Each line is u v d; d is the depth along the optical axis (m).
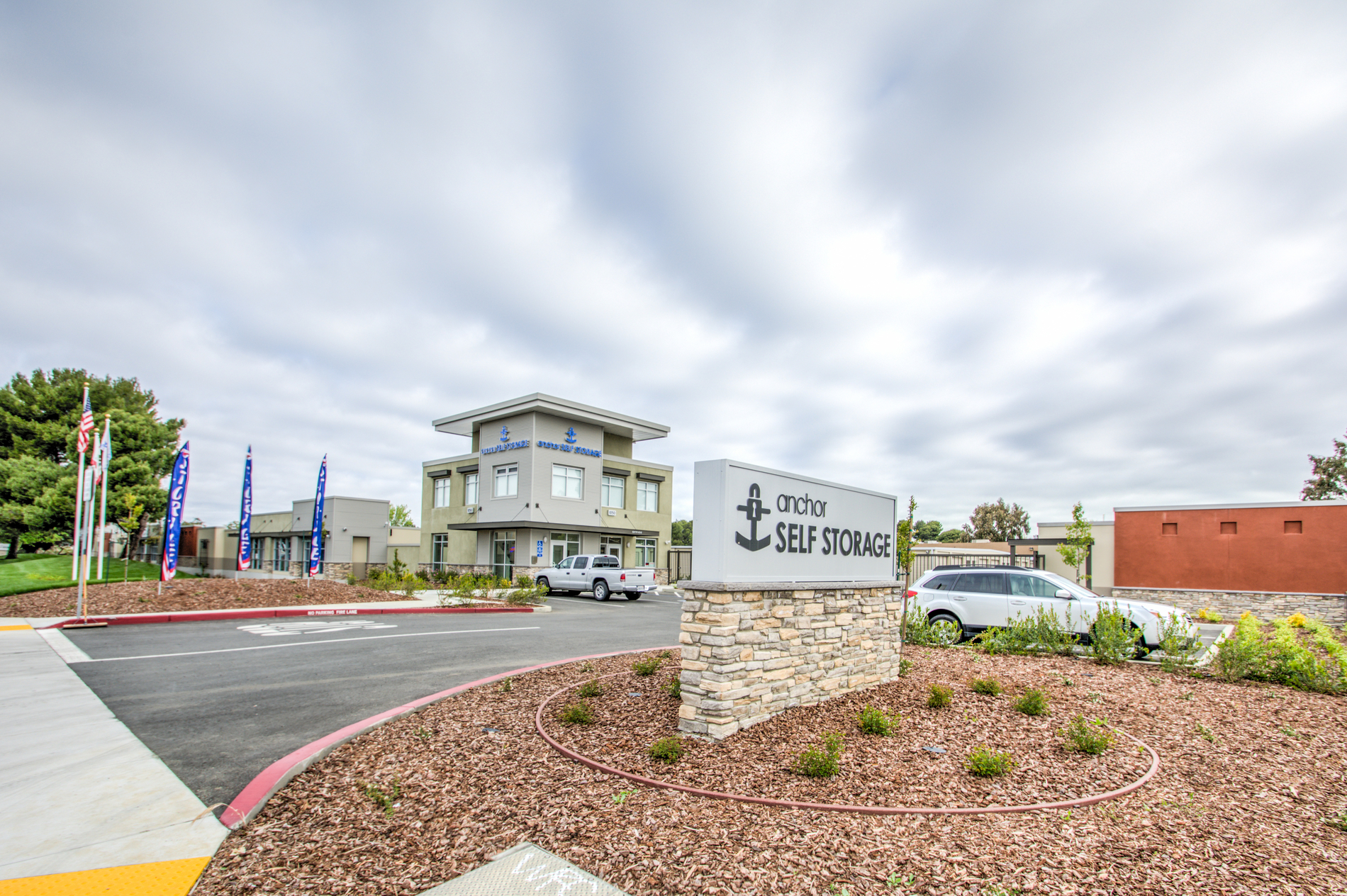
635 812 4.14
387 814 4.14
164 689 7.85
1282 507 20.80
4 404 39.34
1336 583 19.81
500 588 26.19
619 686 7.52
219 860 3.62
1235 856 3.70
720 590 5.67
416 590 24.69
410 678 8.57
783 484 6.69
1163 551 22.41
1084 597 11.99
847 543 7.70
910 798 4.38
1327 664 8.76
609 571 25.58
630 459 37.00
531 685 7.69
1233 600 20.61
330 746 5.43
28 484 35.94
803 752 5.14
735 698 5.76
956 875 3.41
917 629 11.74
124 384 43.91
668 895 3.20
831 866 3.48
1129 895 3.25
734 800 4.32
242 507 20.56
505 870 3.45
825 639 7.07
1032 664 9.46
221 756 5.42
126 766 5.16
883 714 6.20
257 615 15.74
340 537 35.97
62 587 17.30
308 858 3.62
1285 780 4.98
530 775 4.77
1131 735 5.99
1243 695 7.86
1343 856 3.72
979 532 58.31
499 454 31.83
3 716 6.62
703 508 6.00
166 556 16.61
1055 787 4.64
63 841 3.86
